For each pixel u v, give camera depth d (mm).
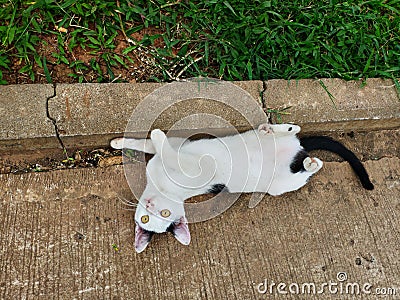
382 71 1070
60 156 1009
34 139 933
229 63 1067
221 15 1079
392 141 1134
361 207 1060
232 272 961
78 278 913
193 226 995
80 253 934
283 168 1031
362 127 1102
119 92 973
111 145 995
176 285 934
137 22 1073
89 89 963
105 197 994
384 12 1162
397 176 1103
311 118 1029
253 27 1074
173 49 1074
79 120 945
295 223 1025
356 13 1128
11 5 1007
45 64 996
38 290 894
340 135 1117
